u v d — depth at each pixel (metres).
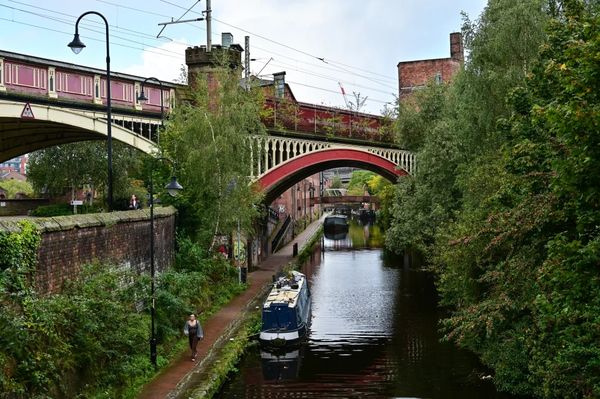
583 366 9.65
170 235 25.88
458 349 21.33
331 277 37.94
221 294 27.56
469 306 18.23
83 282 14.67
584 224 9.31
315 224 82.81
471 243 17.39
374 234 72.31
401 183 37.12
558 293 9.65
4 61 22.06
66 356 12.36
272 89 42.31
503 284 15.59
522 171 13.60
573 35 11.16
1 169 115.06
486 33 23.14
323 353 21.19
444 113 34.00
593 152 8.38
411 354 20.83
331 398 16.80
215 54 30.59
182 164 27.69
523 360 16.14
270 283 32.53
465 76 23.88
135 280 17.91
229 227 29.28
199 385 15.72
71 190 46.81
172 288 20.95
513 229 13.30
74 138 30.80
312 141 36.91
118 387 14.34
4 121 24.83
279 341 21.30
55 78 24.08
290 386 17.83
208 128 27.44
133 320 15.98
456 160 28.61
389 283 35.44
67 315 12.94
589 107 8.26
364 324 25.33
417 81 67.81
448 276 20.98
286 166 35.28
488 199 15.18
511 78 21.36
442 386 17.52
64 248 14.35
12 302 11.47
